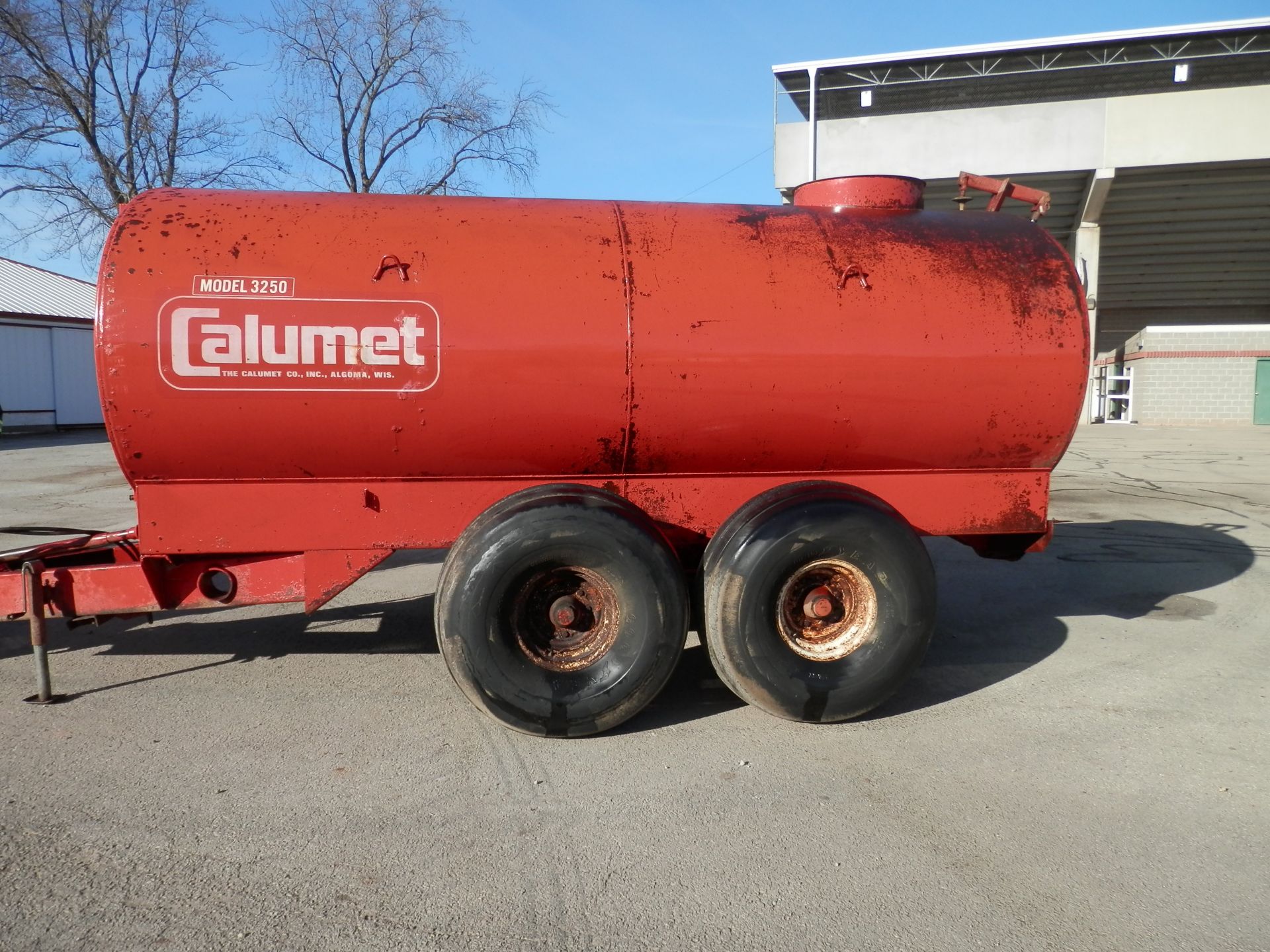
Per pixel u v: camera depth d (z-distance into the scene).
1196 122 20.77
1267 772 3.66
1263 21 19.62
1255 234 25.53
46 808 3.29
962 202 5.31
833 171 22.48
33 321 24.00
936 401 4.37
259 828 3.17
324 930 2.60
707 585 4.04
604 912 2.70
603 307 4.12
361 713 4.22
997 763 3.74
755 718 4.21
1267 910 2.73
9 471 14.26
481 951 2.52
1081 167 21.47
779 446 4.37
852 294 4.32
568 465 4.30
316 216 4.17
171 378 3.86
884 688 4.06
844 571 4.07
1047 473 4.71
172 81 23.84
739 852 3.04
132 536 4.73
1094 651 5.23
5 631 5.53
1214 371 23.94
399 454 4.14
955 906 2.74
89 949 2.51
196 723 4.09
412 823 3.21
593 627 4.02
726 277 4.27
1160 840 3.13
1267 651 5.23
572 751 3.83
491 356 4.02
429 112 24.50
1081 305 4.49
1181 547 8.09
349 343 3.94
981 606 6.21
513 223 4.30
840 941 2.57
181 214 4.07
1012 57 21.61
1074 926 2.65
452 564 3.81
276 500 4.18
